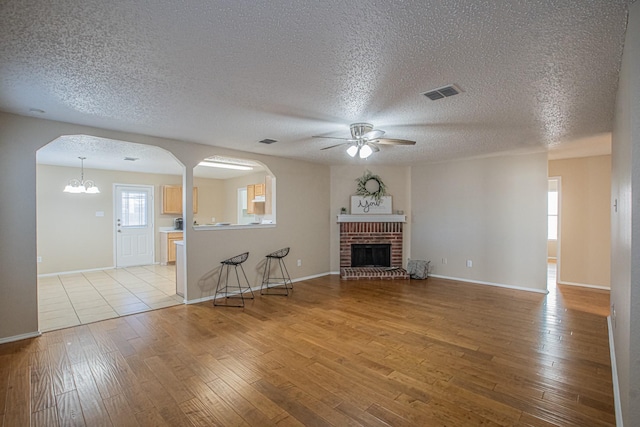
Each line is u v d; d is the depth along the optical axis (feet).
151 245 26.27
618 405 6.74
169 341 10.76
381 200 22.16
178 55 6.78
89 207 23.31
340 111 10.39
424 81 8.05
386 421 6.72
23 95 9.00
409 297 16.20
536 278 17.44
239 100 9.43
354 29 5.80
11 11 5.20
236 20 5.53
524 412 7.00
